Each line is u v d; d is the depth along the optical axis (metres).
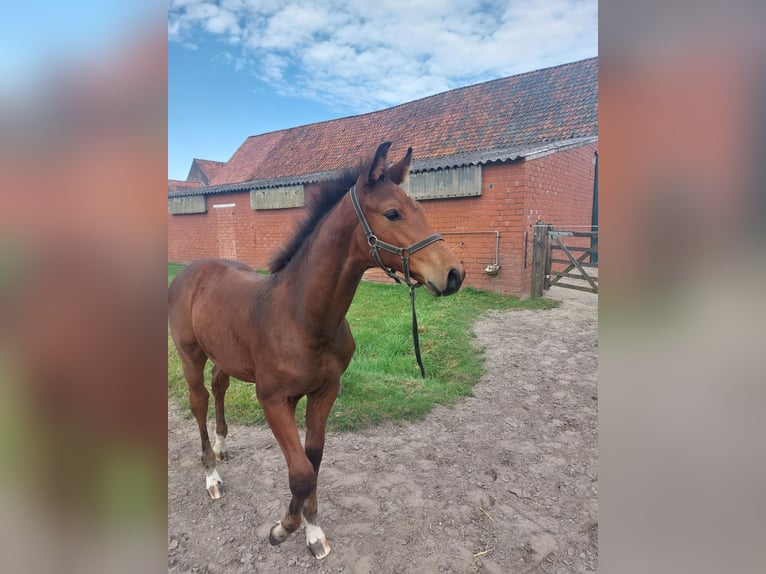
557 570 2.03
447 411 3.66
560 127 9.63
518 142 9.85
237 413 3.62
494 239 7.68
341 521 2.35
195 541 2.21
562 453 3.02
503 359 4.87
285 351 1.91
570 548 2.16
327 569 2.04
